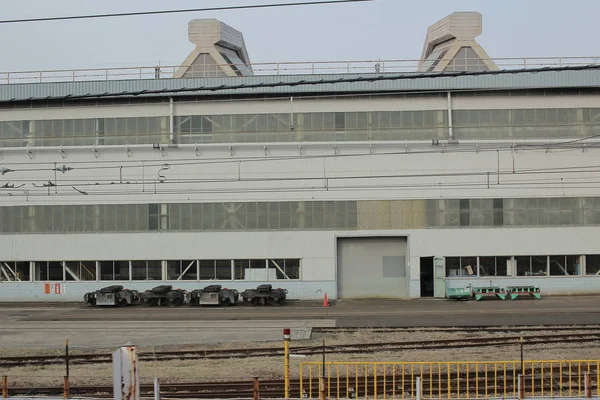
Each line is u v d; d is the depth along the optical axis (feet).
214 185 127.95
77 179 129.70
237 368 65.98
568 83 125.08
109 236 129.08
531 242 126.11
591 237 126.31
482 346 74.74
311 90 126.52
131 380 26.14
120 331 90.58
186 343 80.02
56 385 59.72
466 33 145.28
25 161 130.31
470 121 126.21
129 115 128.98
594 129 126.11
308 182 127.34
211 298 117.80
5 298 130.11
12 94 129.80
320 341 80.07
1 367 68.90
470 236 126.31
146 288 128.36
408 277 127.13
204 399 51.52
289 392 55.42
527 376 59.52
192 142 128.36
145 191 128.57
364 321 96.07
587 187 126.31
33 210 130.62
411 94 126.72
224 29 152.66
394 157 126.72
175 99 128.57
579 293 126.31
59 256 129.70
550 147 126.00
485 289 121.60
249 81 127.54
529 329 84.89
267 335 84.79
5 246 130.52
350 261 128.98
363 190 126.82
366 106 126.93
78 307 120.78
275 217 127.54
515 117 126.21
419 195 126.72
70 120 129.80
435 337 81.20
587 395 49.93
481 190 126.21
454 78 125.80
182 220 128.36
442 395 55.52
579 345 74.54
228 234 127.65
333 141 126.82
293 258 127.34
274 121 127.54
